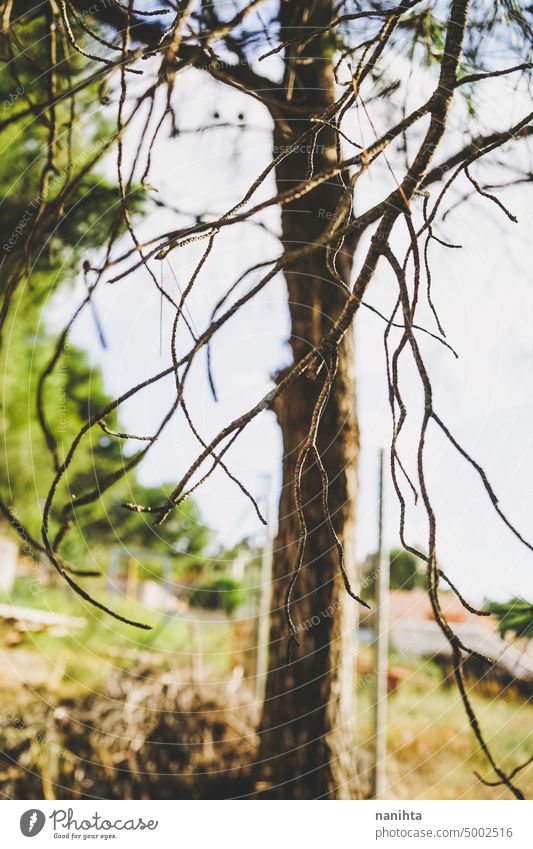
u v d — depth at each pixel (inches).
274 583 154.2
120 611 344.8
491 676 221.9
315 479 148.5
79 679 235.0
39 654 257.0
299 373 47.4
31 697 206.8
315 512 148.4
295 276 150.3
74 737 180.4
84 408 322.3
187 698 224.4
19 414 298.5
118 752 176.2
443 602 267.6
